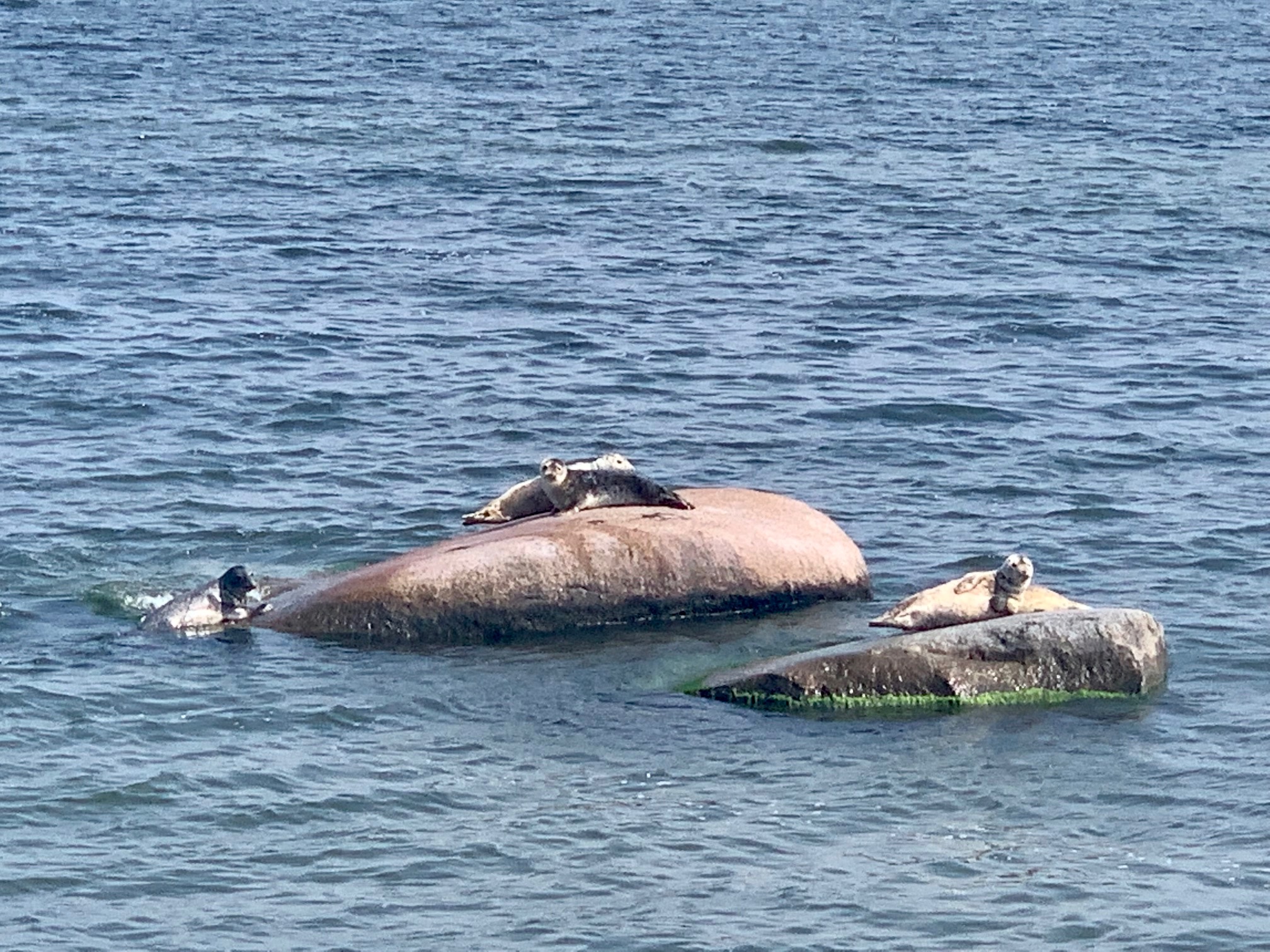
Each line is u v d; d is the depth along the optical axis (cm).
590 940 1361
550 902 1412
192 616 1950
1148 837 1530
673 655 1922
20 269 3509
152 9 8331
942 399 2878
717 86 6375
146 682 1797
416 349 3102
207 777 1599
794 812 1567
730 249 3919
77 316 3209
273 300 3384
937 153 5156
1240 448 2642
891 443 2667
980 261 3872
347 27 7931
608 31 8156
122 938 1355
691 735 1722
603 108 5769
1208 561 2192
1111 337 3284
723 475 2534
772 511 2134
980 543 2261
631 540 2022
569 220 4156
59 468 2448
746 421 2764
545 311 3378
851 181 4725
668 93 6156
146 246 3750
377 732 1708
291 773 1612
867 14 9319
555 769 1642
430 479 2475
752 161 4966
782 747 1700
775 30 8388
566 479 2080
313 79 6244
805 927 1382
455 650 1927
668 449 2638
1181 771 1652
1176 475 2523
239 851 1481
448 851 1487
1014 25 8912
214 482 2427
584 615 1989
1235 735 1727
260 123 5262
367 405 2786
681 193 4503
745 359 3097
